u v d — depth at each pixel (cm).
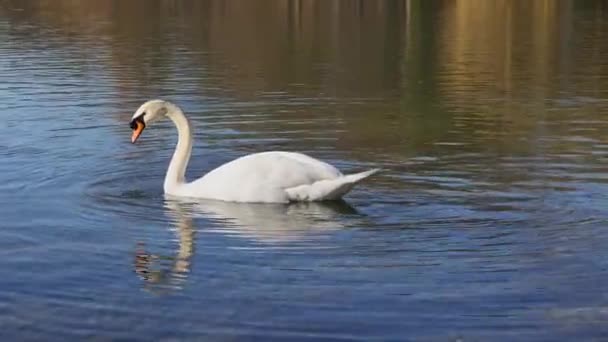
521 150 1591
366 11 5309
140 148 1603
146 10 5150
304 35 3888
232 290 945
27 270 999
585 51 3269
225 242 1095
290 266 1014
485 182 1371
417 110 2025
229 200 1258
